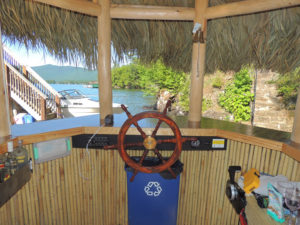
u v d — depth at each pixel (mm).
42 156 1311
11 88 6012
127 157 1122
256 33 1600
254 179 1111
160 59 2164
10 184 1021
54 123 1551
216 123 1649
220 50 1864
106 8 1494
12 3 1334
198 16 1491
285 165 1206
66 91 7215
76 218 1552
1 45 1112
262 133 1370
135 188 1312
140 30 1812
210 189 1562
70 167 1469
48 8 1437
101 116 1681
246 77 6258
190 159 1526
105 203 1614
